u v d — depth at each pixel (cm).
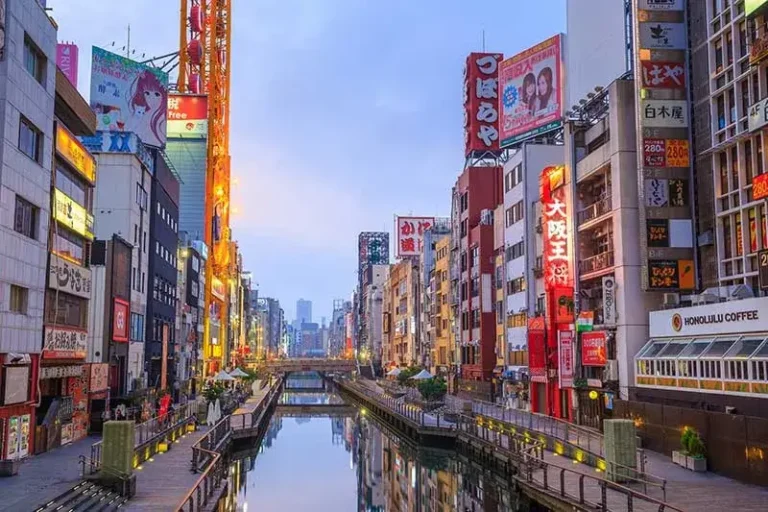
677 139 4588
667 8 4641
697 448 3459
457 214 9931
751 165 3953
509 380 7631
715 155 4325
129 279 6462
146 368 7362
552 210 5881
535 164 7162
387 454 6612
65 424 4475
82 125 5088
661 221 4559
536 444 3938
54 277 4306
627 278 4869
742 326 3650
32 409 3966
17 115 3759
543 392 6556
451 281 10438
